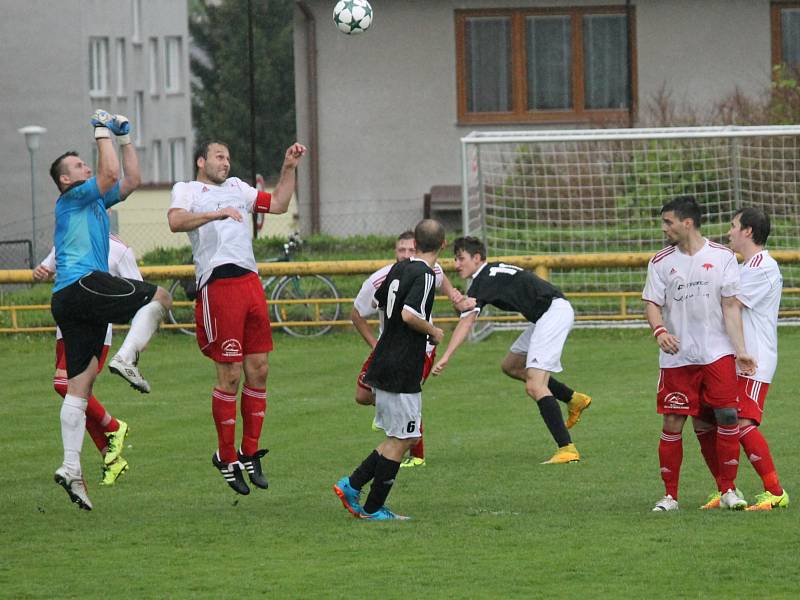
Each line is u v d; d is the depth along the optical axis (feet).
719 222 210.79
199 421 132.36
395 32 299.99
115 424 104.12
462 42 300.61
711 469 90.99
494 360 170.09
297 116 302.86
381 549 78.54
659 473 103.60
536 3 299.17
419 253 87.45
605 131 193.67
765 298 88.17
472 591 68.23
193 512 92.32
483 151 286.87
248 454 95.14
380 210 302.66
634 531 81.41
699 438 90.94
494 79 301.63
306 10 296.92
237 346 92.58
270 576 72.33
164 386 154.92
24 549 80.38
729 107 277.64
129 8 500.74
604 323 191.11
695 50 298.15
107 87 488.85
